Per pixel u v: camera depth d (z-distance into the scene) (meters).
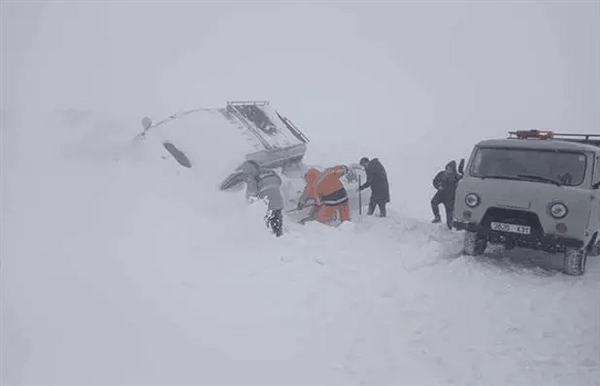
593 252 7.33
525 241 6.30
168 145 8.18
